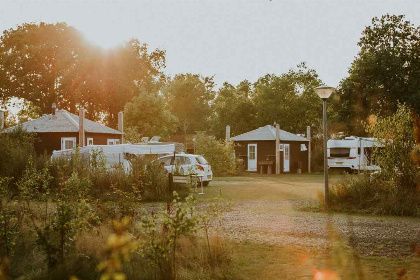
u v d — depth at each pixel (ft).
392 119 48.11
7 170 59.00
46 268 20.67
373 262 23.25
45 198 31.81
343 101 144.36
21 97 185.16
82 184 33.96
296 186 75.72
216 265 22.41
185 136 192.44
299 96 185.57
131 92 190.29
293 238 30.19
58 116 115.55
